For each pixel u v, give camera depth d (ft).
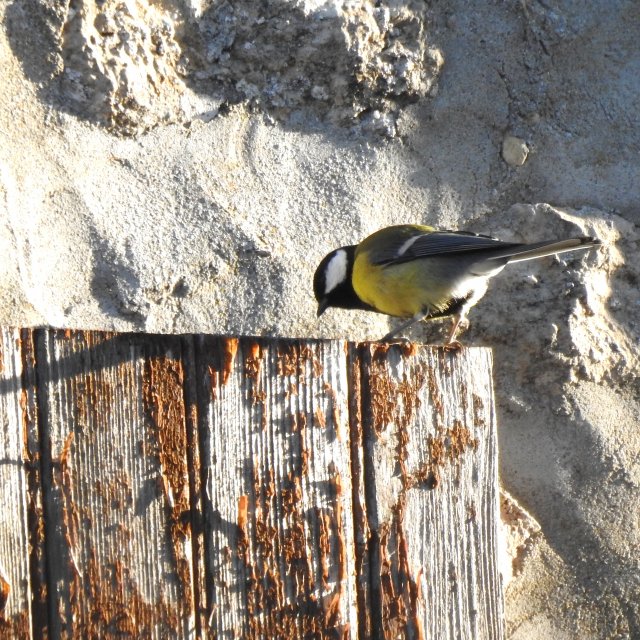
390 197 31.71
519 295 30.83
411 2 31.48
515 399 30.32
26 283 26.96
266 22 30.14
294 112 31.14
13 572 18.30
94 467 18.94
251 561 19.71
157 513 19.20
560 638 28.96
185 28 29.76
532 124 33.09
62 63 28.30
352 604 20.42
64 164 28.19
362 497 20.76
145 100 29.09
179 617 19.12
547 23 33.60
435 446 21.42
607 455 30.19
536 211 31.89
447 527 21.38
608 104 33.76
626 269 31.94
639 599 29.58
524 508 29.66
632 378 31.04
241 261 29.81
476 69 32.78
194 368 19.69
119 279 28.32
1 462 18.39
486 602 21.48
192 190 29.55
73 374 18.98
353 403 20.89
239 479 19.76
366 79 31.17
